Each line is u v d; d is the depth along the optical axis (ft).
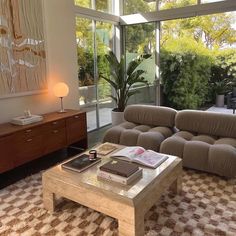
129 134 11.02
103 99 17.44
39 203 7.90
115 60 15.99
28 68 11.34
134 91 16.83
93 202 6.27
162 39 17.39
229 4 14.35
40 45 11.78
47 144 10.49
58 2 12.59
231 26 15.06
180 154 9.62
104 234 6.49
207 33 15.90
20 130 9.29
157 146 10.34
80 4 14.85
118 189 6.12
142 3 17.42
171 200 7.83
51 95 12.69
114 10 18.02
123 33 18.51
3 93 10.42
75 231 6.62
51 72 12.58
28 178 9.64
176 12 16.12
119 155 7.77
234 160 8.69
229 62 15.61
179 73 17.37
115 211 5.93
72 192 6.62
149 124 12.52
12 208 7.67
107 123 18.10
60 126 11.06
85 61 15.58
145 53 18.01
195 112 11.21
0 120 10.49
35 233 6.57
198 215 7.08
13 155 9.13
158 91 18.04
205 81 16.63
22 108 11.37
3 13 10.07
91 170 7.14
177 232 6.44
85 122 12.53
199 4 15.31
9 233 6.58
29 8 11.10
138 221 5.79
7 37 10.31
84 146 12.69
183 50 16.90
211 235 6.30
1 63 10.21
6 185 9.14
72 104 14.03
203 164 9.19
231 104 15.96
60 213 7.36
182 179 8.86
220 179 9.12
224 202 7.68
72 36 13.61
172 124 11.93
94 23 15.96
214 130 10.61
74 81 13.99
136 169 6.63
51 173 7.11
